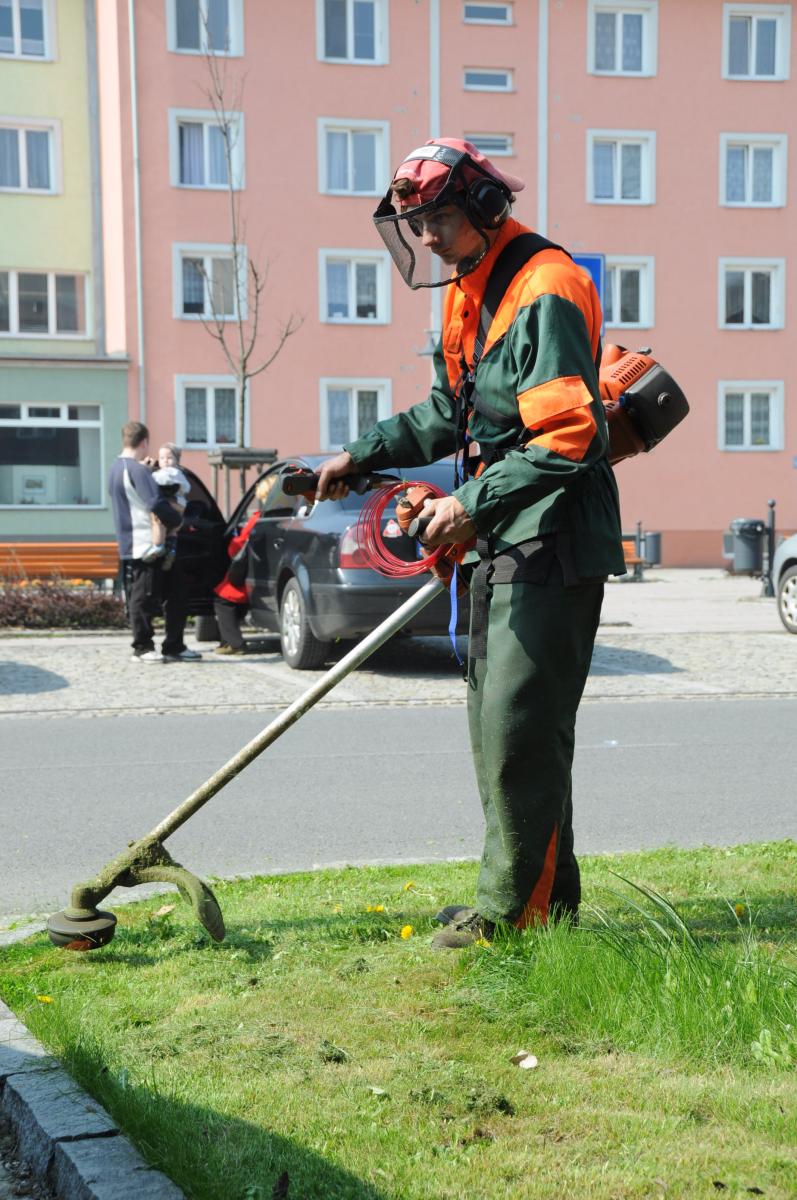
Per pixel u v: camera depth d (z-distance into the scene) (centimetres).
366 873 501
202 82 3019
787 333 3350
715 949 349
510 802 363
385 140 3128
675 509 3325
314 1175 244
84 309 3097
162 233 3016
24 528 2991
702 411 3319
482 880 378
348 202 3119
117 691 1061
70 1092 275
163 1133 259
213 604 1293
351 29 3102
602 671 1199
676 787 711
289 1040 309
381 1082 284
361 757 795
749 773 750
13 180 3042
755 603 1991
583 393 333
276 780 727
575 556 353
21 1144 271
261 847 580
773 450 3359
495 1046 305
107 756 801
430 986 345
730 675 1172
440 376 397
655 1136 257
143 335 3022
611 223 3253
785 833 606
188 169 3053
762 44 3297
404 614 373
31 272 3061
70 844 588
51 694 1047
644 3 3219
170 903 451
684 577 2766
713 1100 271
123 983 356
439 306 3173
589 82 3216
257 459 1616
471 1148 253
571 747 371
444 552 375
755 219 3316
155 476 1220
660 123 3253
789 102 3306
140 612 1220
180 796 689
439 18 3133
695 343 3309
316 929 403
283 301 3097
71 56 3041
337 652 1302
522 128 3191
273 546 1211
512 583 356
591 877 476
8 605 1498
